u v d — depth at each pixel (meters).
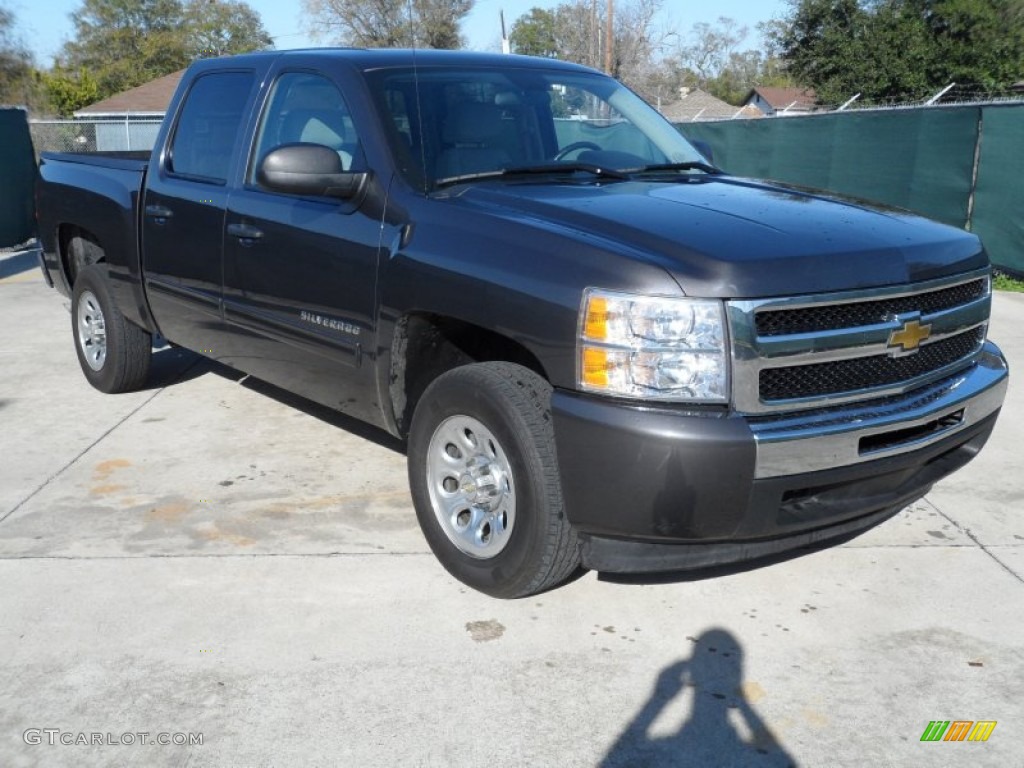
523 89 4.66
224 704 3.12
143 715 3.07
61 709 3.10
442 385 3.70
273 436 5.57
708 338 3.07
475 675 3.28
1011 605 3.77
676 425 3.04
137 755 2.88
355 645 3.45
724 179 4.43
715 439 3.02
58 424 5.82
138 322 5.91
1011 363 7.21
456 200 3.83
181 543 4.23
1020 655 3.43
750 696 3.18
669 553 3.32
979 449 4.06
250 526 4.39
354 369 4.20
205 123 5.24
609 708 3.11
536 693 3.19
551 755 2.89
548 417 3.41
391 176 4.03
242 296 4.84
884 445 3.40
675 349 3.07
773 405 3.15
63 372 7.03
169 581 3.90
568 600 3.77
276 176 3.96
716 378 3.08
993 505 4.70
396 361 3.98
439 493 3.83
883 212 3.91
